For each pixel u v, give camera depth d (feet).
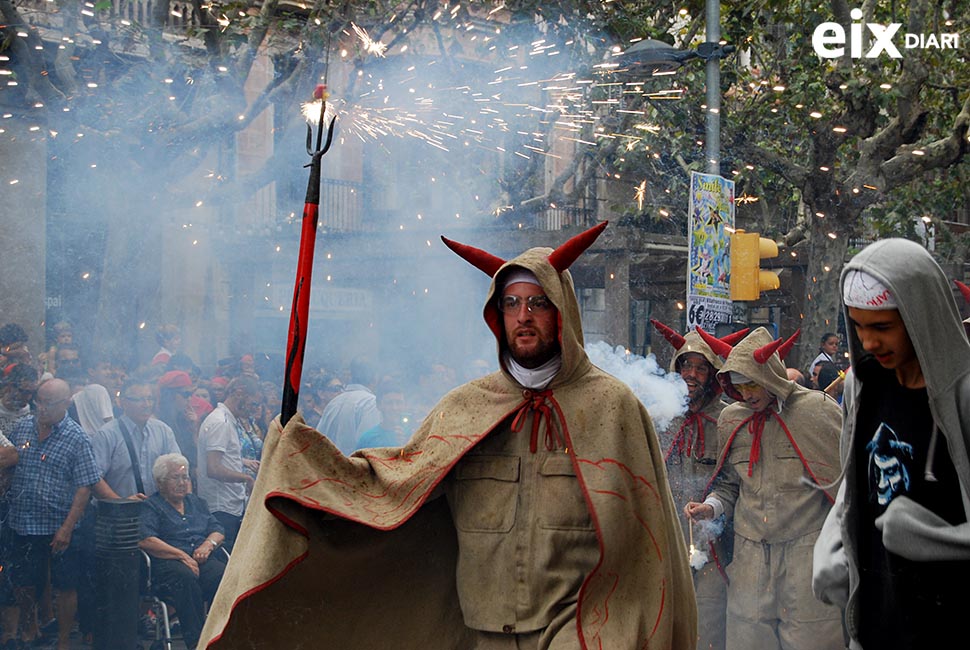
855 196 48.16
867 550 10.44
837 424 18.95
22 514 23.08
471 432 12.46
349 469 12.26
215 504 26.32
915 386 10.04
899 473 10.08
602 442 12.10
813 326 49.01
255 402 30.12
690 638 12.45
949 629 9.80
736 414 19.75
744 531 19.30
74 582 23.90
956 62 51.55
